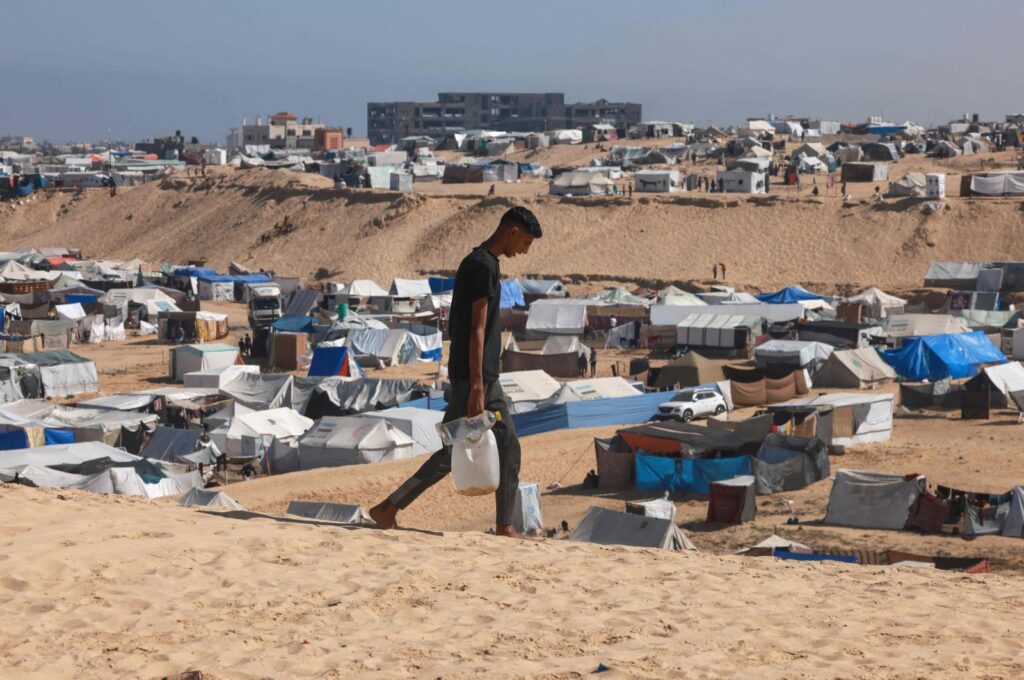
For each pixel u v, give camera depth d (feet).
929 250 332.39
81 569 23.88
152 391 184.55
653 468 132.16
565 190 405.39
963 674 20.40
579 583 25.61
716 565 29.14
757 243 351.67
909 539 107.96
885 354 207.51
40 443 155.63
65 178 543.80
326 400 181.27
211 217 466.29
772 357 207.51
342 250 401.49
